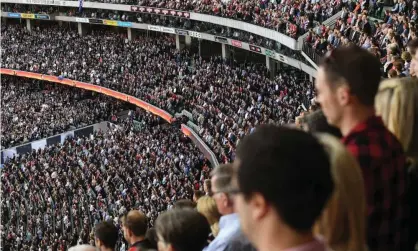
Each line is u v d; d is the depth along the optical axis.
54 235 46.22
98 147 68.62
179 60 84.81
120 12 94.44
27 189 60.53
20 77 102.19
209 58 85.88
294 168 3.55
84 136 77.06
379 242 5.20
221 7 75.44
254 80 64.12
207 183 10.05
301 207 3.54
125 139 69.50
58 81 93.25
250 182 3.60
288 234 3.58
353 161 4.49
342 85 5.23
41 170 64.81
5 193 61.09
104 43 96.75
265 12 65.25
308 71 54.56
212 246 6.95
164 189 48.66
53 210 54.50
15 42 104.19
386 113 6.43
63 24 107.19
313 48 45.41
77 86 90.94
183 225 6.87
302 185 3.54
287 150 3.59
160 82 80.31
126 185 54.44
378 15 42.19
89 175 59.34
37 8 104.69
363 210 4.47
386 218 5.16
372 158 5.07
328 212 4.39
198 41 89.06
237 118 54.84
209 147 55.19
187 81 75.06
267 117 49.53
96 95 93.69
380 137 5.20
